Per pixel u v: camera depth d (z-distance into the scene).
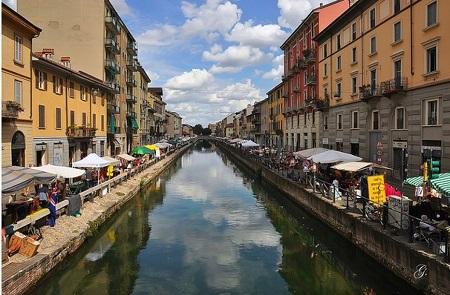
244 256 16.61
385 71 28.98
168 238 19.28
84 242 16.58
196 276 14.26
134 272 14.63
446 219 13.43
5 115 20.45
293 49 59.50
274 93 76.94
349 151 36.19
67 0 42.12
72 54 42.06
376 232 13.96
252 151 58.59
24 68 23.59
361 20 33.28
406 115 26.00
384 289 12.93
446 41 21.62
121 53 53.62
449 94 21.39
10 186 13.29
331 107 41.12
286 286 13.38
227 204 28.52
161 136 102.75
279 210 26.30
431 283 10.52
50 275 12.80
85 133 34.53
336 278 14.12
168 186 37.84
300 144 55.22
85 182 24.11
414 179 15.45
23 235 12.64
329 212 19.66
